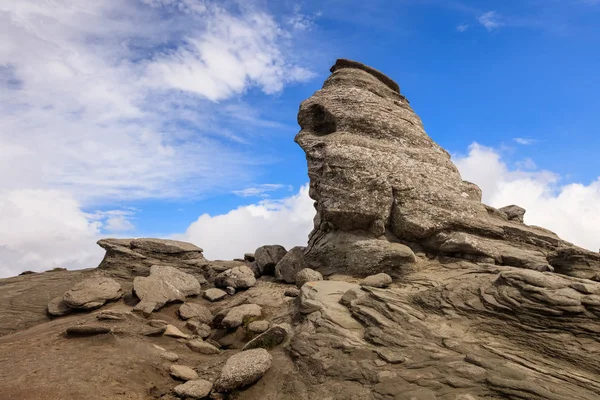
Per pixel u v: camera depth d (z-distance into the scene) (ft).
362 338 48.24
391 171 83.15
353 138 87.86
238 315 63.16
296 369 45.96
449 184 85.92
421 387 38.04
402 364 41.83
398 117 96.63
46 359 45.01
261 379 45.39
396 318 50.21
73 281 83.05
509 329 45.80
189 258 95.50
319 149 89.10
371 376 41.06
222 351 56.85
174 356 51.21
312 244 87.40
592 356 39.86
